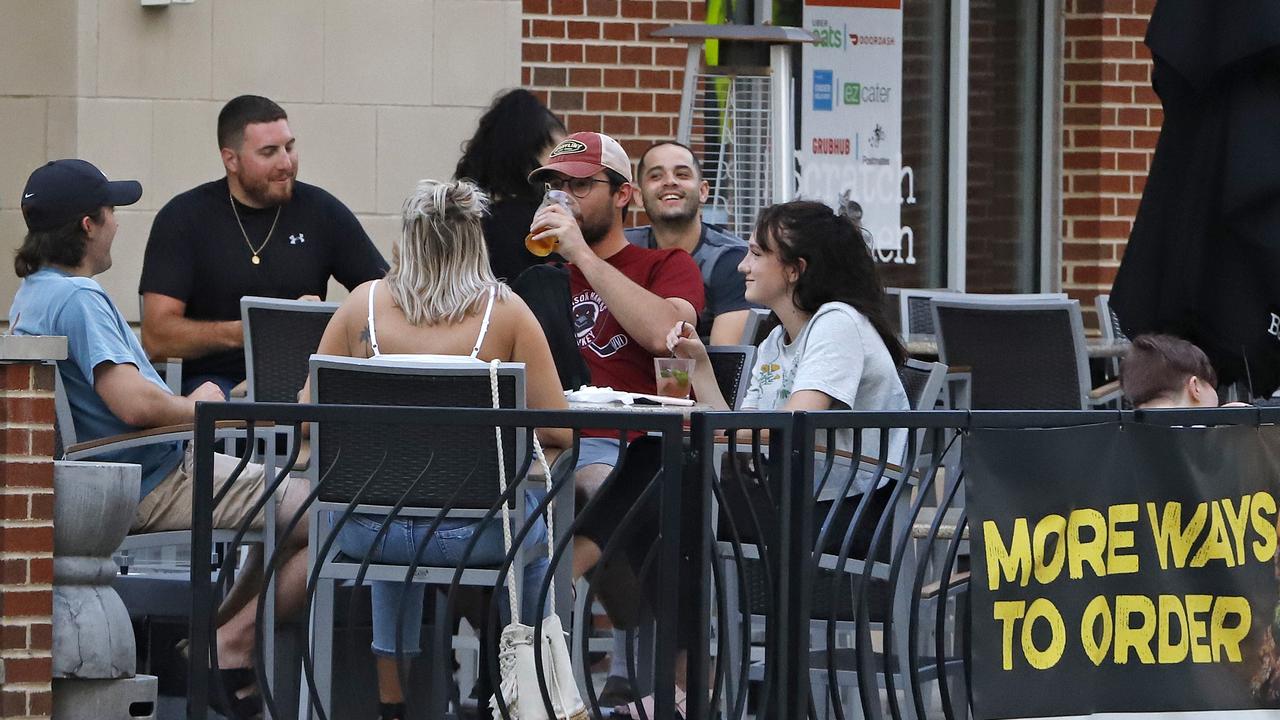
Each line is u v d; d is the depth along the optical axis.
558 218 18.80
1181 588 14.57
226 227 22.78
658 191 23.28
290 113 26.81
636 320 18.89
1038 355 24.16
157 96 26.31
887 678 14.04
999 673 13.64
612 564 17.23
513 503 14.09
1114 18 31.69
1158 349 17.34
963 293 32.06
